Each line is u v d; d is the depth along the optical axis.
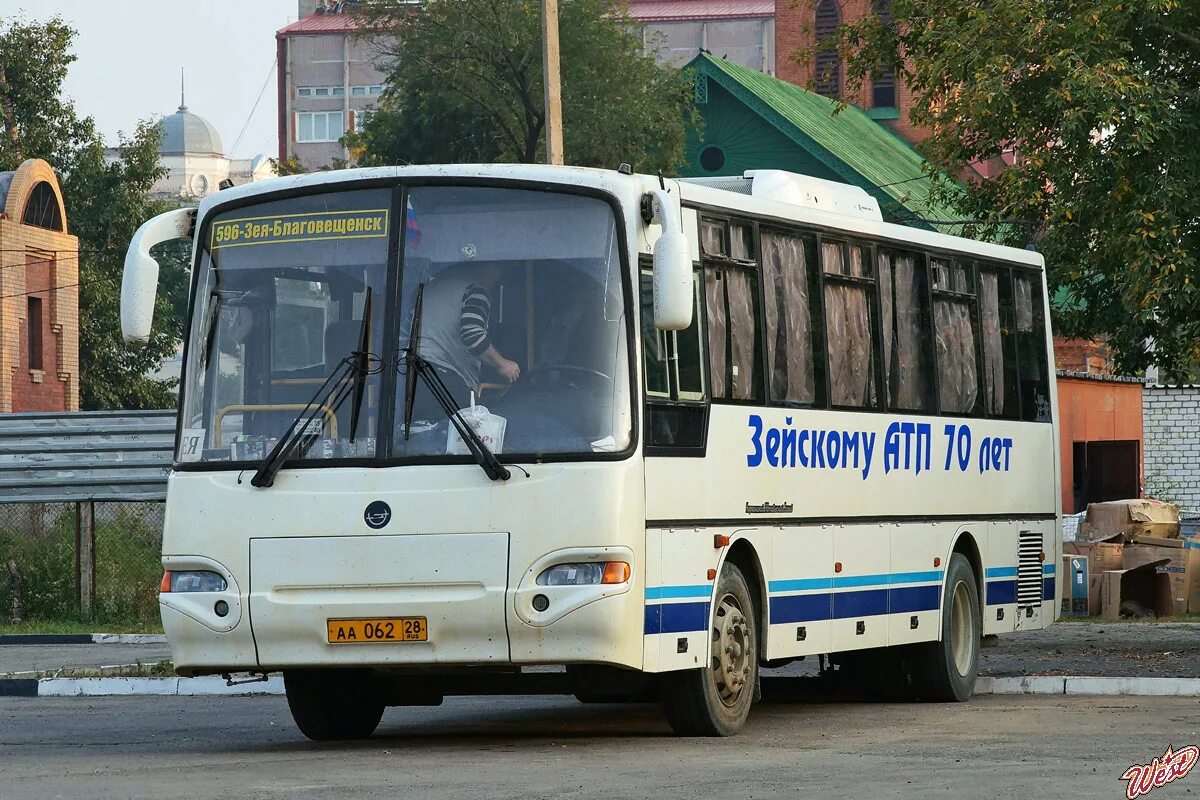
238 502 17.88
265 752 18.39
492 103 90.88
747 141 81.56
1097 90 28.48
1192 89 30.30
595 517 17.22
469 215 18.00
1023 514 27.34
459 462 17.42
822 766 16.39
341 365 17.83
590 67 89.88
